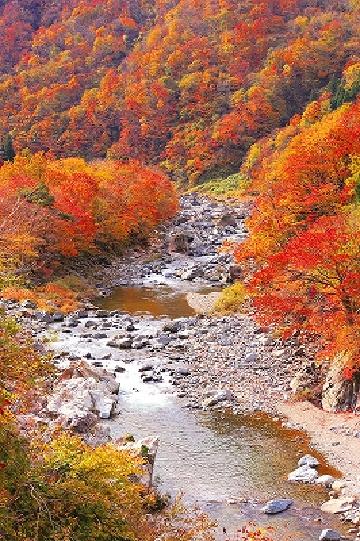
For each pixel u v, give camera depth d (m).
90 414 27.89
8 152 118.25
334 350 31.47
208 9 186.38
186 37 178.88
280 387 34.06
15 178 66.75
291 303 33.81
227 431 29.45
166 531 17.22
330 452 27.16
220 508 23.02
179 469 25.92
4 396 15.46
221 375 36.00
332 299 31.58
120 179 81.62
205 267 68.19
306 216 43.84
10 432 15.54
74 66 186.38
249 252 45.50
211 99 162.38
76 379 33.25
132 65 180.25
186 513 22.16
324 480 24.70
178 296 57.03
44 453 16.06
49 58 194.12
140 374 36.66
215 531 21.47
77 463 15.84
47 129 160.25
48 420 26.44
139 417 30.95
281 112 155.50
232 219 93.75
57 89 172.00
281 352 38.06
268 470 25.88
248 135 153.00
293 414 30.97
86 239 62.59
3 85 176.38
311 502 23.44
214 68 168.12
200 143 153.25
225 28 180.50
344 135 46.28
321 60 162.88
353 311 31.06
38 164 78.44
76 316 48.22
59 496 15.01
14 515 14.38
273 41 174.88
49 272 56.81
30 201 57.69
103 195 72.69
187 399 33.19
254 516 22.50
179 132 158.88
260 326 42.34
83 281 60.03
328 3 191.25
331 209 42.88
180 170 152.00
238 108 156.62
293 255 31.91
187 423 30.30
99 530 14.83
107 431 27.83
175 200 98.56
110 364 38.16
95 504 15.19
